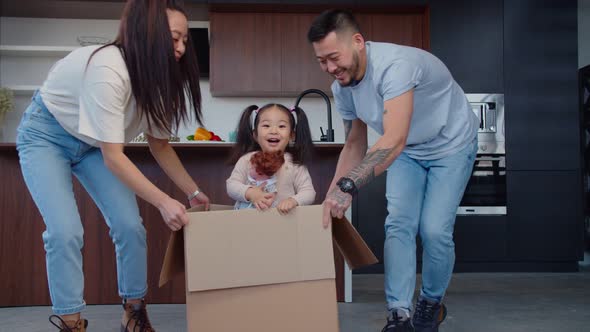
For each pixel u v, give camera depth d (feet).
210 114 14.74
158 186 8.61
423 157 5.94
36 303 8.45
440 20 13.38
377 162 4.48
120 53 4.53
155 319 7.49
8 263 8.44
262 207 3.99
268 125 6.18
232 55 13.93
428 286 5.91
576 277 11.96
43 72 14.57
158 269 8.56
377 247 13.12
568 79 13.29
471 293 9.90
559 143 13.16
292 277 3.89
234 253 3.80
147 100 4.52
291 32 14.08
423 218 5.73
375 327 7.06
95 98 4.39
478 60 13.32
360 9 13.78
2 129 13.98
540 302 8.98
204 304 3.75
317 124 14.93
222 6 13.57
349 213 8.57
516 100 13.26
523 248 13.01
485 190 13.08
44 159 4.97
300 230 3.94
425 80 5.49
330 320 3.95
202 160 8.74
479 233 13.01
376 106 5.35
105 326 7.10
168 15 4.55
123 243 5.37
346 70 5.14
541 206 13.08
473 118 6.20
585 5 15.44
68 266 4.88
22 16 14.55
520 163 13.15
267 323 3.85
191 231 3.74
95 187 5.34
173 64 4.52
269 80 14.01
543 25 13.35
